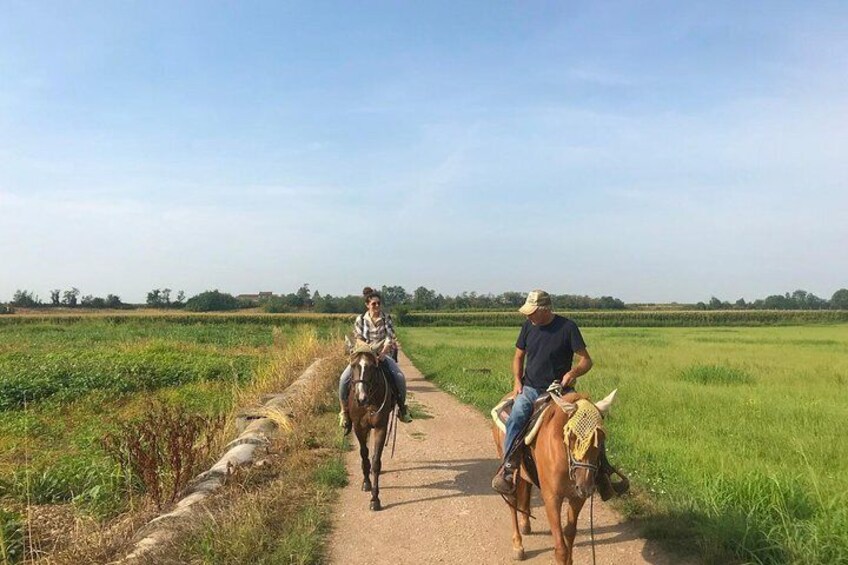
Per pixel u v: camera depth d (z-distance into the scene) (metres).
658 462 9.20
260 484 8.70
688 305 158.38
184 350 30.36
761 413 13.02
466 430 13.36
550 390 6.01
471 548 6.95
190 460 8.71
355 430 8.70
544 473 5.69
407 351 35.19
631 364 23.50
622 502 7.91
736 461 9.00
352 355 8.65
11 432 13.52
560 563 5.47
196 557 6.25
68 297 128.00
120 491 9.08
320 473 9.29
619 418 12.78
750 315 89.44
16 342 35.81
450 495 8.80
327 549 6.93
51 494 9.21
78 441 12.59
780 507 6.82
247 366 24.64
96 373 19.88
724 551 6.30
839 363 23.30
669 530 6.95
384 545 7.05
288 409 13.42
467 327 76.00
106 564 6.22
